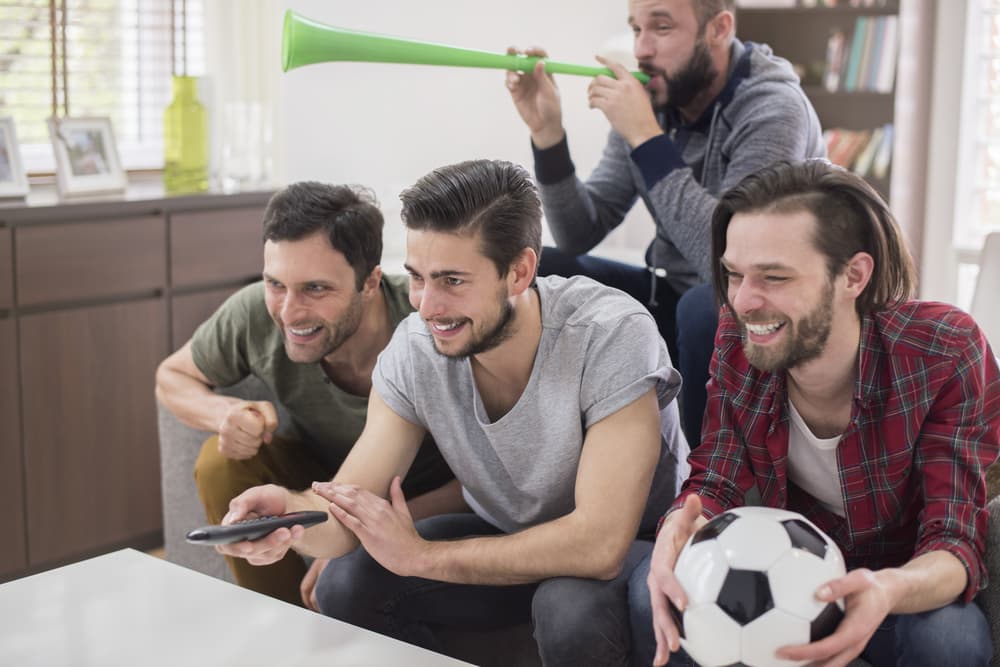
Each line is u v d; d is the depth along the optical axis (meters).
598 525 1.53
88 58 3.45
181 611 1.47
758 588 1.23
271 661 1.34
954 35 3.79
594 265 2.56
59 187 2.99
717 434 1.58
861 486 1.49
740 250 1.39
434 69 3.94
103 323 2.94
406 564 1.58
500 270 1.52
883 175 3.96
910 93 3.92
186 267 3.10
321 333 1.90
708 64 2.33
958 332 1.44
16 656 1.34
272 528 1.49
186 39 3.65
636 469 1.55
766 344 1.41
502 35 4.05
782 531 1.27
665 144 2.26
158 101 3.62
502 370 1.63
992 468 1.63
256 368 2.06
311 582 1.90
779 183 1.39
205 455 2.01
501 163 1.54
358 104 3.80
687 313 2.15
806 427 1.52
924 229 3.96
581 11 4.14
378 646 1.38
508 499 1.71
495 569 1.57
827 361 1.45
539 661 1.84
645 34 2.34
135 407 3.04
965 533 1.40
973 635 1.35
